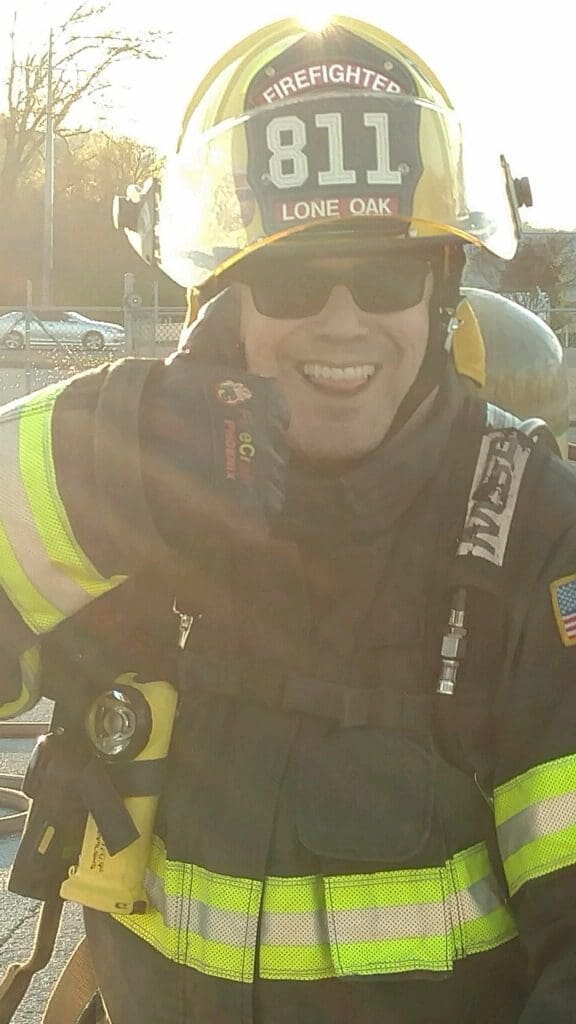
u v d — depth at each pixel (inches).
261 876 57.2
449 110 59.7
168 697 59.4
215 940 57.9
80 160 1770.4
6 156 1718.8
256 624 58.2
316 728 57.4
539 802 56.0
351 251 55.7
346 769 56.5
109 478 53.6
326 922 57.1
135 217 74.1
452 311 61.7
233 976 57.8
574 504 58.8
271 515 54.4
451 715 57.2
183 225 61.9
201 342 60.4
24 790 63.2
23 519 54.6
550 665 56.4
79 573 55.8
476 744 57.8
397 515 57.9
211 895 57.9
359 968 56.4
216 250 58.4
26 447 54.7
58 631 58.6
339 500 57.2
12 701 59.4
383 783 56.4
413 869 56.9
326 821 56.3
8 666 57.9
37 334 1069.1
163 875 60.0
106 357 834.8
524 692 56.6
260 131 56.8
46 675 60.8
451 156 58.9
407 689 57.5
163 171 67.2
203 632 58.7
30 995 139.5
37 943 68.0
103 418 54.0
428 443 57.9
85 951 75.8
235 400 54.8
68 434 54.7
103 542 54.5
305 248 55.7
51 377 813.9
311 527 57.5
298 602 57.9
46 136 1529.3
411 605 57.7
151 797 59.7
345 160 55.8
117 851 58.4
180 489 53.4
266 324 58.1
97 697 60.2
